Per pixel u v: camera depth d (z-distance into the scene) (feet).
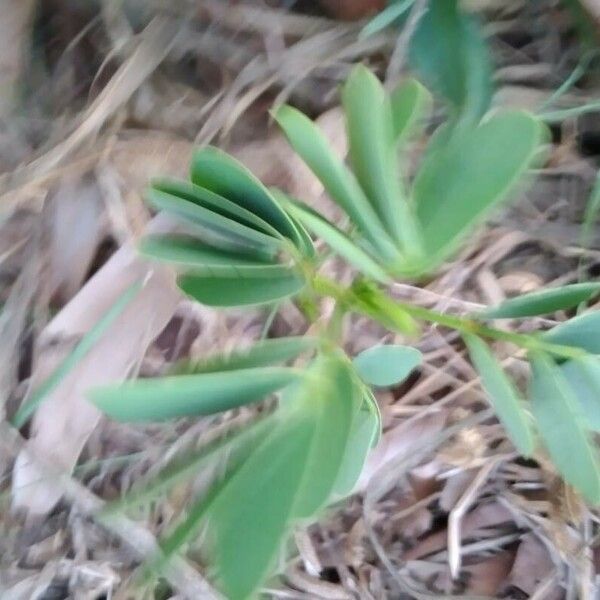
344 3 0.65
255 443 0.35
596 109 0.62
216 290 0.38
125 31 0.64
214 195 0.35
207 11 0.65
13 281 0.60
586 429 0.47
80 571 0.58
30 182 0.58
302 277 0.40
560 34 0.66
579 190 0.64
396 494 0.61
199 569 0.56
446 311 0.61
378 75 0.64
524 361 0.59
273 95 0.64
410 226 0.35
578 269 0.63
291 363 0.55
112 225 0.58
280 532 0.31
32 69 0.65
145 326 0.57
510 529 0.61
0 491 0.57
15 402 0.58
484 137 0.35
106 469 0.59
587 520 0.59
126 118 0.62
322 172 0.36
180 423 0.59
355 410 0.37
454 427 0.58
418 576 0.60
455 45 0.57
